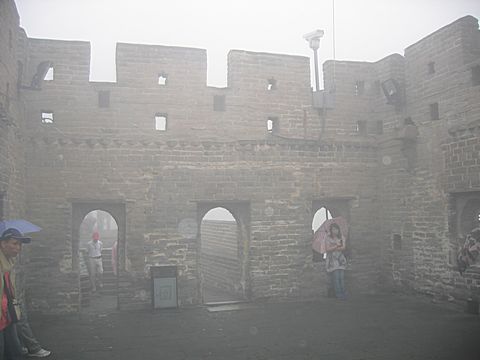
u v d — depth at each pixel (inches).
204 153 504.4
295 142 531.5
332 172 545.0
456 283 459.8
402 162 530.0
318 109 549.0
